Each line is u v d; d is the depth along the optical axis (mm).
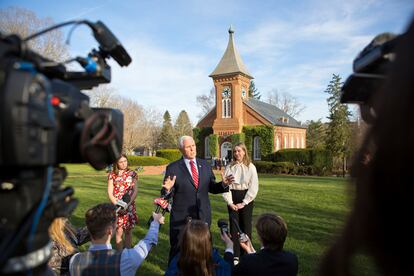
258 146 40688
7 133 850
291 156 33906
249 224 5258
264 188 14867
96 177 21484
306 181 19422
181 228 4355
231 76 41438
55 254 2744
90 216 2600
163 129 65438
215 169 38250
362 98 766
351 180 701
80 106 1140
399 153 556
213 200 10805
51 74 1217
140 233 6770
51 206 1065
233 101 41250
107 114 1201
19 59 996
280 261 2635
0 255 900
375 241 618
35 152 898
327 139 34812
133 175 5605
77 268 2434
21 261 956
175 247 4359
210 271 2660
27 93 870
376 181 600
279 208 9375
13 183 940
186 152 4555
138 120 46625
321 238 6117
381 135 595
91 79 1334
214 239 6156
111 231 2668
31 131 880
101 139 1153
